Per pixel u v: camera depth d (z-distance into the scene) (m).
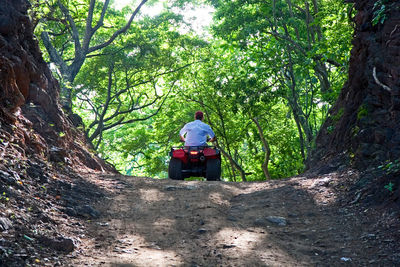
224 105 25.77
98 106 25.55
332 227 5.37
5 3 8.05
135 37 21.83
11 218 4.49
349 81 9.46
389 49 7.21
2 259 3.62
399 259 4.20
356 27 9.30
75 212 5.57
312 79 18.44
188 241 4.99
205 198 7.25
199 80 26.41
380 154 6.84
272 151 28.44
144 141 28.33
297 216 6.05
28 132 7.27
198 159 10.24
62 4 19.44
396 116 6.90
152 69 23.11
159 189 7.94
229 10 19.12
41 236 4.34
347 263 4.29
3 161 5.79
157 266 4.13
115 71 22.83
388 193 5.66
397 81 6.88
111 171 11.99
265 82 21.34
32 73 8.85
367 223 5.24
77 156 9.48
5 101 7.07
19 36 8.72
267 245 4.88
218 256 4.50
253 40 17.55
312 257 4.52
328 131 10.18
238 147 28.95
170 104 27.75
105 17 23.73
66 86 13.91
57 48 22.56
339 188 6.78
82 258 4.18
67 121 10.38
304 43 16.70
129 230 5.31
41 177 6.31
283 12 18.27
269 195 7.36
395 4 7.59
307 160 14.23
